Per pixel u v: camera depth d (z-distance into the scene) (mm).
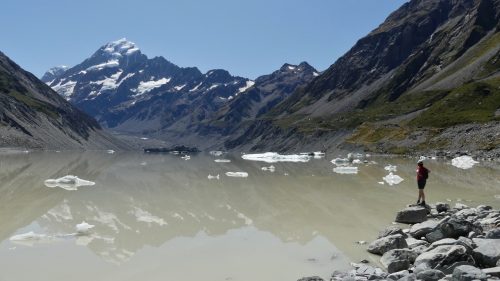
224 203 34875
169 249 19922
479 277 12641
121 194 39719
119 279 15539
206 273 16281
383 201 35031
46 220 26609
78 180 48531
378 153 124688
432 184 45312
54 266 16969
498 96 140000
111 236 22453
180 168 79750
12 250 19297
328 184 48625
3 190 40688
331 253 19125
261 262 17812
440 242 17281
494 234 17781
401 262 15898
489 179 50031
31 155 125250
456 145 105312
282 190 43344
